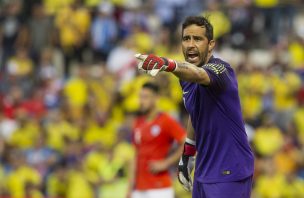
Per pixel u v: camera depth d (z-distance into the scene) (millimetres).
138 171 32344
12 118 53375
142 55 17844
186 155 22109
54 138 48500
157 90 32250
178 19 64625
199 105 19859
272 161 44312
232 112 19672
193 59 19625
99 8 62250
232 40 61438
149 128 31953
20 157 45750
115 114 51469
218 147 19953
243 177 19844
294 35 61875
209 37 19656
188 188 22266
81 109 51125
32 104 54281
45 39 63750
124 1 64875
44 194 44312
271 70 56625
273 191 43250
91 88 54562
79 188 43281
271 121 49750
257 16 63594
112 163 43750
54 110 53156
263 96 54125
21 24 64562
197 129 20250
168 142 31984
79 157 44812
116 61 58500
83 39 62438
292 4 64812
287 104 54719
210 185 19984
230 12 62531
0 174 45844
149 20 63594
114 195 42969
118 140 44938
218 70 19000
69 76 61312
